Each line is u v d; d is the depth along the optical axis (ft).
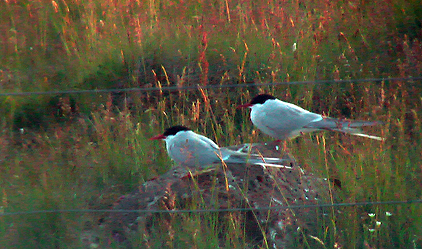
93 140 36.91
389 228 25.80
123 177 32.35
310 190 27.73
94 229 26.50
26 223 26.18
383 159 29.14
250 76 41.78
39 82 41.68
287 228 25.54
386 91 39.40
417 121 33.30
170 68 42.52
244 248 24.09
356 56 43.37
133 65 43.04
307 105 39.73
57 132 37.58
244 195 25.61
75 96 41.09
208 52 43.21
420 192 27.96
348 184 28.04
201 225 25.22
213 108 39.70
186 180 27.55
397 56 43.01
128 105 40.27
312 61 42.96
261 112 31.86
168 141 28.58
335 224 25.96
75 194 29.89
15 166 32.22
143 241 25.05
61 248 25.25
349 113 39.52
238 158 26.84
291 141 33.40
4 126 37.58
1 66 43.42
